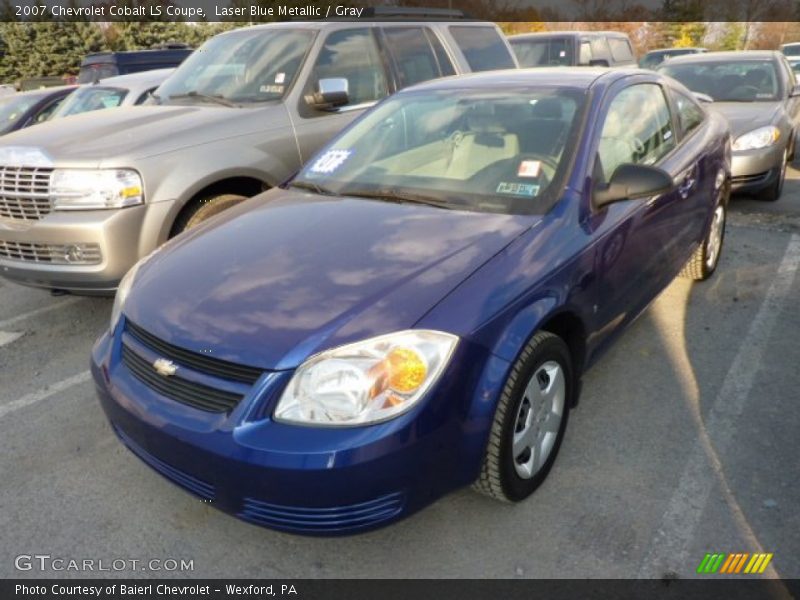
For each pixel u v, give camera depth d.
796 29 34.69
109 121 4.48
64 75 37.50
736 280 4.81
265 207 3.18
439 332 2.15
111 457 3.05
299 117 4.79
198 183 4.13
